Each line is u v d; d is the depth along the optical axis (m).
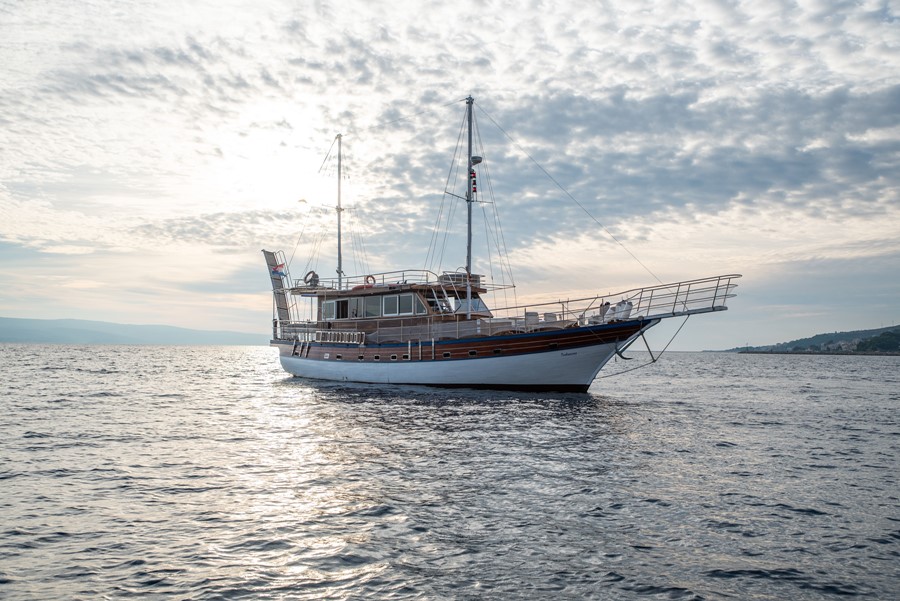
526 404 28.41
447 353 34.00
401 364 36.09
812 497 12.18
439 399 30.42
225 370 71.88
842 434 21.34
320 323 42.41
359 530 9.66
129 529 9.69
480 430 20.42
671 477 13.64
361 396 32.28
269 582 7.60
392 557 8.47
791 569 8.24
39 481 12.98
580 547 8.95
